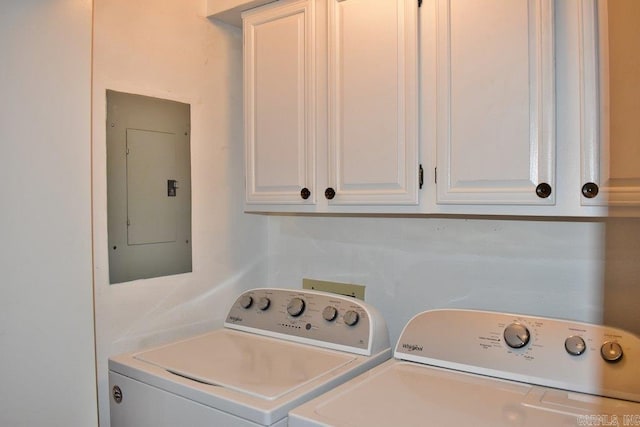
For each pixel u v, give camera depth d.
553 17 1.08
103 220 1.48
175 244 1.68
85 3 1.37
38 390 1.26
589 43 1.04
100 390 1.46
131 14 1.54
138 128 1.57
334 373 1.25
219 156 1.83
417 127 1.28
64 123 1.32
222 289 1.85
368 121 1.36
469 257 1.54
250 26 1.66
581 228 1.34
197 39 1.74
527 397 1.08
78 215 1.35
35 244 1.26
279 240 2.02
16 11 1.23
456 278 1.56
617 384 1.07
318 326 1.52
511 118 1.13
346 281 1.82
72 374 1.33
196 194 1.75
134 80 1.55
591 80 1.04
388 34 1.32
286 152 1.56
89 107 1.38
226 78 1.85
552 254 1.39
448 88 1.23
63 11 1.32
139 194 1.57
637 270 1.26
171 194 1.67
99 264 1.47
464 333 1.30
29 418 1.24
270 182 1.60
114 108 1.50
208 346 1.49
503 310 1.47
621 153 1.00
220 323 1.84
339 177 1.43
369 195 1.37
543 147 1.09
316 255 1.91
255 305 1.68
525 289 1.43
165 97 1.64
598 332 1.14
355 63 1.39
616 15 0.99
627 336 1.10
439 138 1.24
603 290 1.31
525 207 1.12
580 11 1.05
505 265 1.47
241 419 1.07
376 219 1.74
